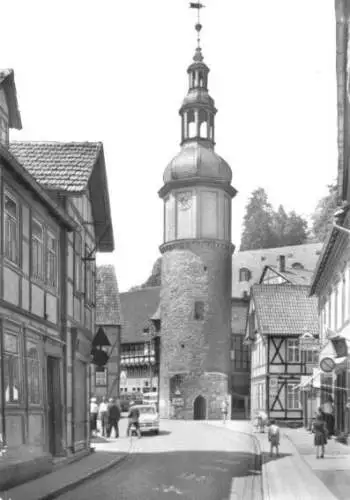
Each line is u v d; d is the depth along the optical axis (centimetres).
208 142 6775
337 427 3078
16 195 1738
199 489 1628
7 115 1888
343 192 1970
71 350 2297
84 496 1498
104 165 2602
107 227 2816
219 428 4622
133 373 8450
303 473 1938
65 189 2169
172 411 6353
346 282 2709
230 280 6631
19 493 1453
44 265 2022
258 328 5050
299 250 8275
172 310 6519
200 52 6881
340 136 1680
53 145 2367
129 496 1499
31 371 1839
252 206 10431
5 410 1581
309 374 4903
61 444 2136
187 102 6775
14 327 1683
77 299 2450
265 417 4147
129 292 9175
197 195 6550
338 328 2986
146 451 2706
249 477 1875
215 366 6412
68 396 2250
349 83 1513
